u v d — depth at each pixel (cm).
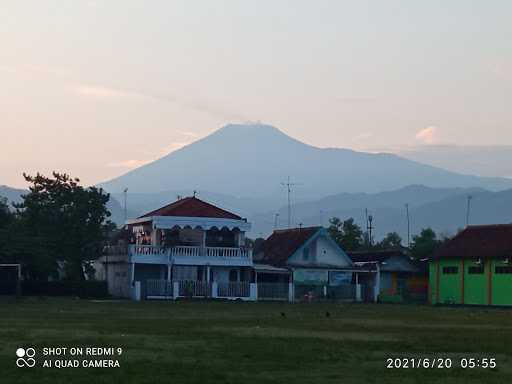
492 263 8344
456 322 4816
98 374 2450
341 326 4244
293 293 8644
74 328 3809
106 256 8806
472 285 8525
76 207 8200
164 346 3077
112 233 9794
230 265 8581
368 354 2947
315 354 2916
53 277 8156
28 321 4275
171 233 8594
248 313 5453
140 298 7944
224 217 8644
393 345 3250
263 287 8475
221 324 4234
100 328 3831
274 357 2823
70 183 8350
